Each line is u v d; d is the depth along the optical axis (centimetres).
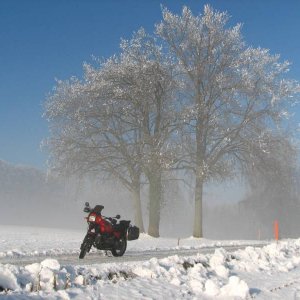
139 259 1288
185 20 2966
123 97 2769
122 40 2864
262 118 2927
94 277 780
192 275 911
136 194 3086
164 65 2856
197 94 2927
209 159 2839
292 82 2948
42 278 696
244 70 2881
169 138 2748
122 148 2869
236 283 788
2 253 1266
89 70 2942
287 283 951
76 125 2914
